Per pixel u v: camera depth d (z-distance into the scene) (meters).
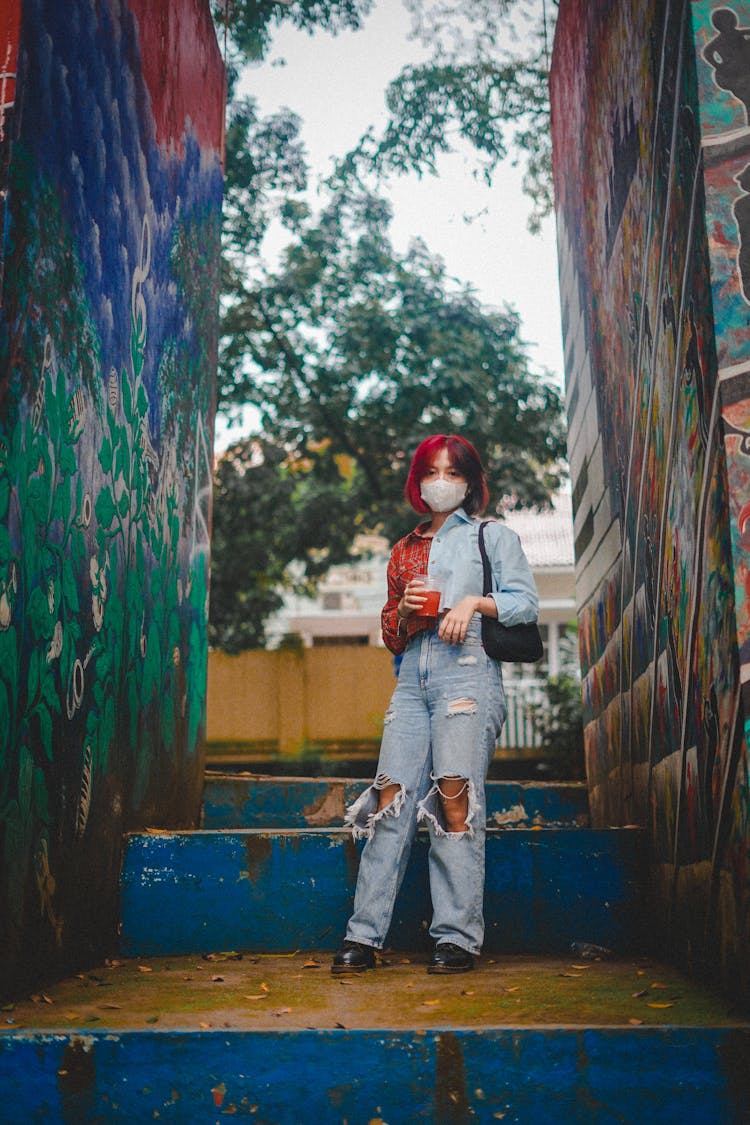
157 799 3.66
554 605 20.58
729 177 2.29
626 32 3.37
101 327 3.04
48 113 2.59
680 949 2.73
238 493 13.67
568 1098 2.04
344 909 3.08
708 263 2.29
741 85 2.33
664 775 2.95
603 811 4.24
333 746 14.82
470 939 2.75
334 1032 2.07
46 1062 2.05
